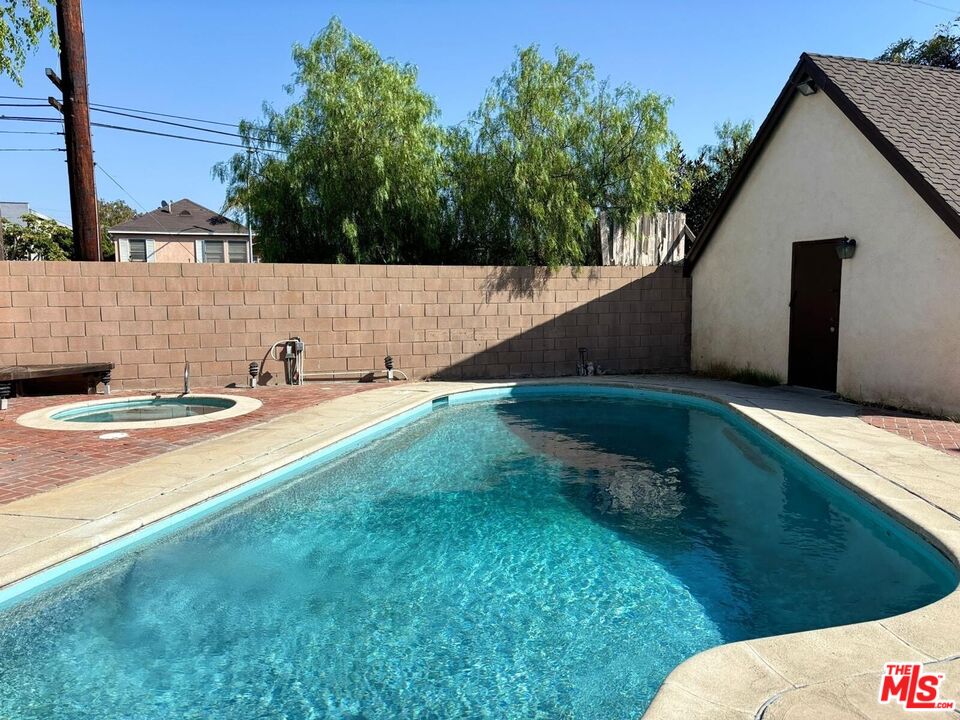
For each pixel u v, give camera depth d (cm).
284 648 323
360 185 1156
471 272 1136
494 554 438
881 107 859
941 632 275
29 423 731
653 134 1238
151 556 427
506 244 1273
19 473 526
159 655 316
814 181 947
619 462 668
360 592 383
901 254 805
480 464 658
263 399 908
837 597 374
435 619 353
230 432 691
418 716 272
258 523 491
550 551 442
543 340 1184
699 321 1241
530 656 316
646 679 297
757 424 743
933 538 381
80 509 436
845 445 616
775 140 1026
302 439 659
